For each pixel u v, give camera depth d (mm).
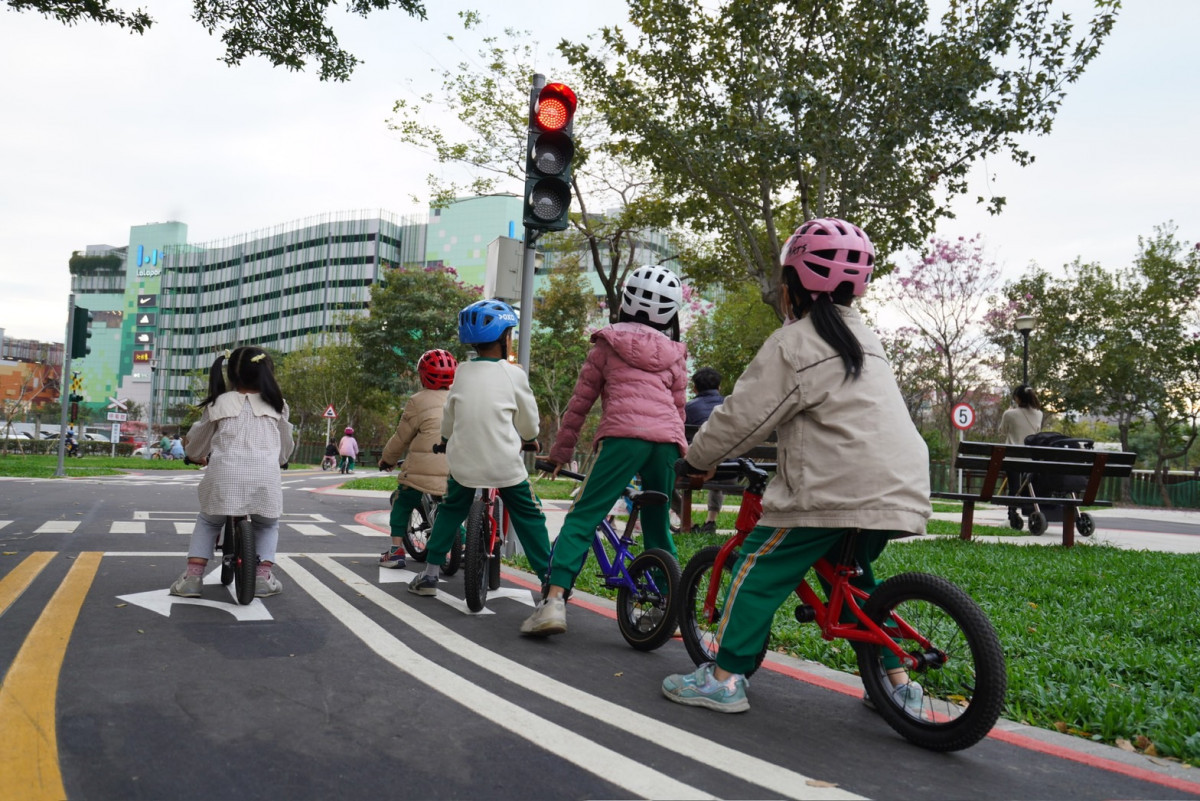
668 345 4668
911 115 14133
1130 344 33438
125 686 3387
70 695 3244
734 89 14414
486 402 5141
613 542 4703
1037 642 4719
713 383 8945
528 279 7531
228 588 5656
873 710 3559
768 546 3273
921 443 3184
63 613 4676
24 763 2586
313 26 9891
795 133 14078
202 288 116625
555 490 17844
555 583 4500
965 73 13766
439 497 6820
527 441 5449
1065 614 5438
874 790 2662
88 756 2662
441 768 2680
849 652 4441
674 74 14883
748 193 16141
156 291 133625
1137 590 6469
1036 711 3551
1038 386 34281
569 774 2672
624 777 2666
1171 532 14422
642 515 4754
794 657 4477
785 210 18062
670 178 15945
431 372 6836
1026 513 12070
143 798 2387
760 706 3545
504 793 2514
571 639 4668
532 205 7348
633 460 4539
